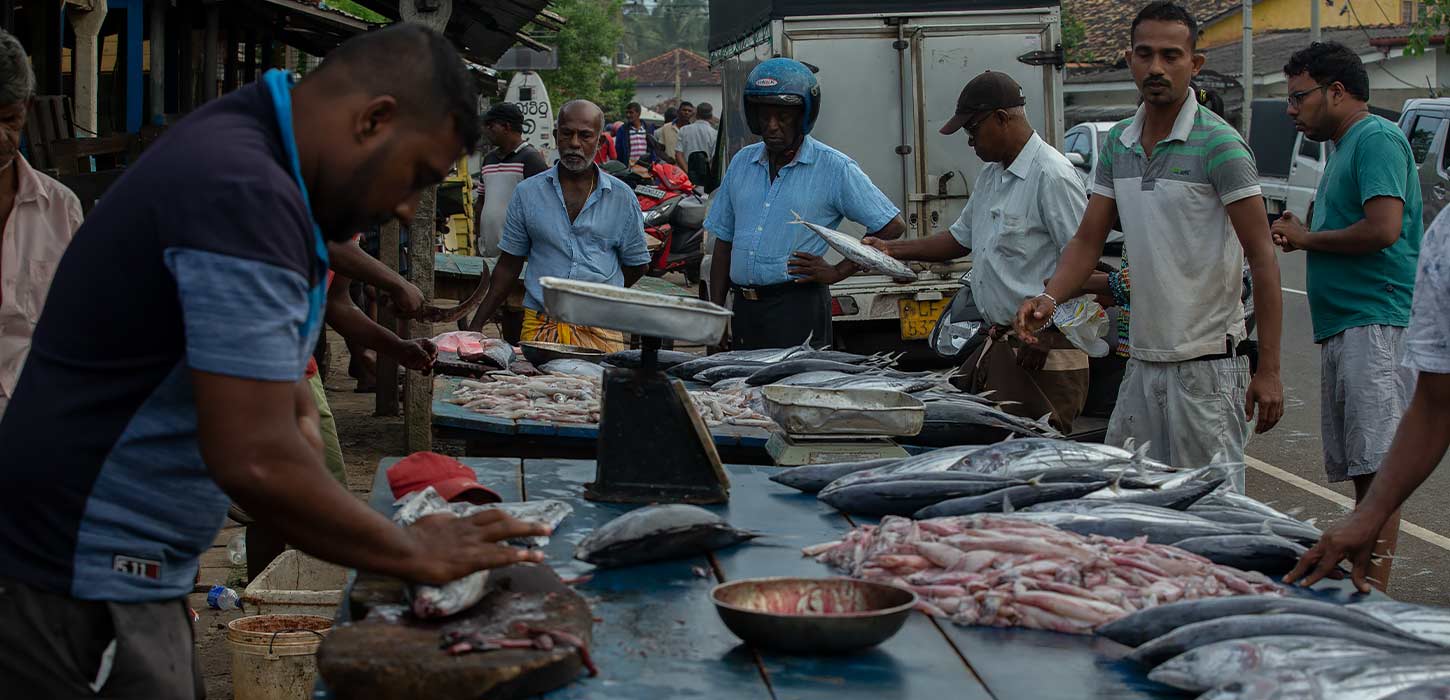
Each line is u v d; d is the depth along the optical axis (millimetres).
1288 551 2885
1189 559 2754
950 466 3479
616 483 3477
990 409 4430
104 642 2197
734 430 4535
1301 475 7617
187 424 2148
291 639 3947
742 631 2385
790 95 6051
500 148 10836
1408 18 34406
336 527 2062
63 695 2195
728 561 2971
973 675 2324
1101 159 4828
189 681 2387
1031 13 9117
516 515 3174
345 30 10367
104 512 2156
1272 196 21016
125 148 7438
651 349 3492
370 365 10062
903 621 2426
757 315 6449
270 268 1964
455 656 2152
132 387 2105
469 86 2186
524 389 5137
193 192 1963
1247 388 4676
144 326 2062
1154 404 4758
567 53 44750
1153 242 4613
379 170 2137
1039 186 5453
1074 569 2646
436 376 5746
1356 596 2775
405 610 2367
